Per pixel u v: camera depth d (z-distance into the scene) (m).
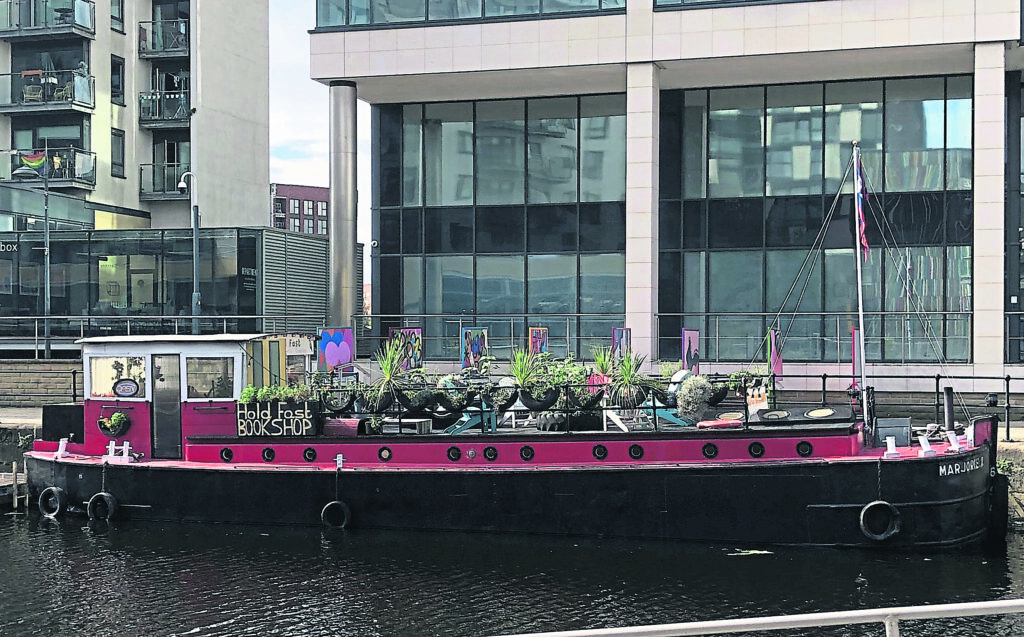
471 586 14.06
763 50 25.02
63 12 39.66
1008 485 17.20
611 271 28.91
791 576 14.23
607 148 28.98
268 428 17.67
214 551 16.00
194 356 18.30
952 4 24.02
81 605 13.55
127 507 18.09
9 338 32.59
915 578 14.09
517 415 17.83
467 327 29.56
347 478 17.06
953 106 26.73
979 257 24.08
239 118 44.28
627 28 25.83
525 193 29.38
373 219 30.25
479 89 28.62
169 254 32.25
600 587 13.93
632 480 16.06
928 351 26.52
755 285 27.88
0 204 34.66
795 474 15.50
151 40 43.31
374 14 27.34
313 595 13.81
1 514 18.88
